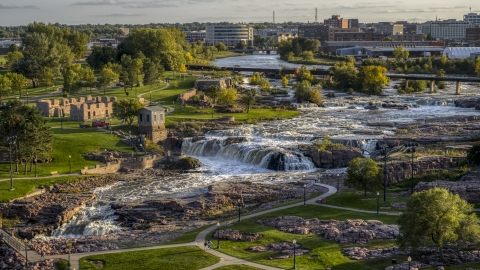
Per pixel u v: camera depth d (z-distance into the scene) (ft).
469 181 517.55
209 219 483.92
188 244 396.37
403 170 583.17
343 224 420.36
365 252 364.79
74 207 513.86
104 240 426.10
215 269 346.74
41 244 419.33
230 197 539.29
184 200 535.19
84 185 591.37
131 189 587.27
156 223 481.05
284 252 373.40
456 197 355.97
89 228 476.13
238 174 651.25
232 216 488.44
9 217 504.43
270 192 552.00
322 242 387.14
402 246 347.77
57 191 568.00
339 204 486.79
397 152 650.43
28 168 614.34
